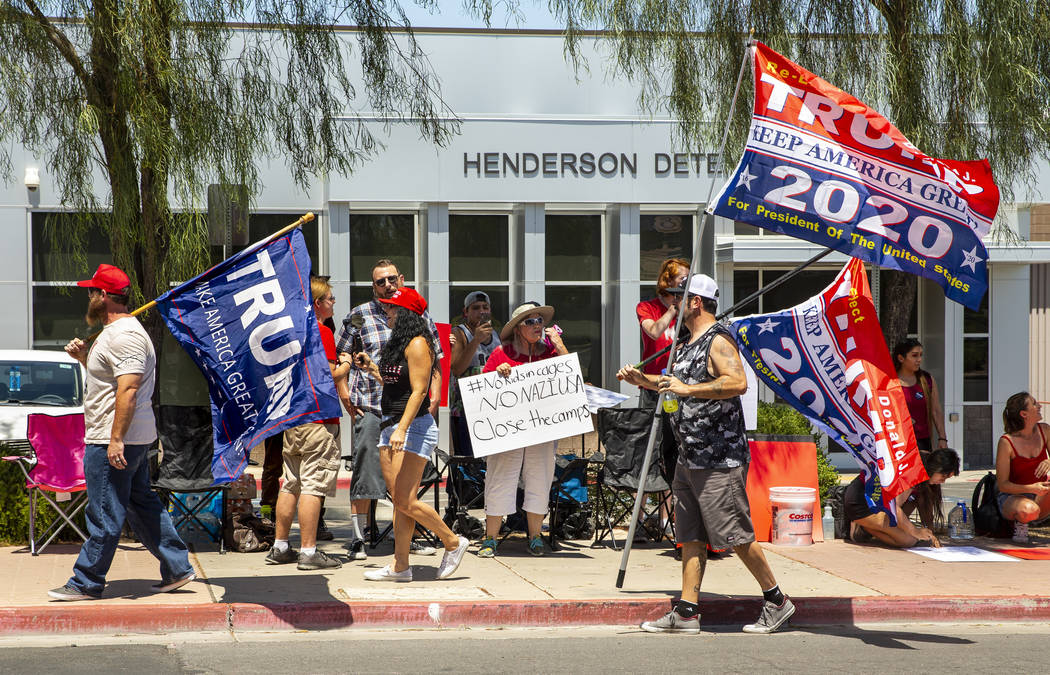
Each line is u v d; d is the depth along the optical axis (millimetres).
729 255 15797
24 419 11234
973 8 9742
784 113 7320
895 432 7836
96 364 6543
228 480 6742
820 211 7293
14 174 15141
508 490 8664
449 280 16344
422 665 5766
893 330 10484
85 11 8781
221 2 9453
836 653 6188
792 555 8852
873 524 9234
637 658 6004
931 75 10039
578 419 8633
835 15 10383
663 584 7574
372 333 8406
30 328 15391
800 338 8156
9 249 15289
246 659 5824
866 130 7352
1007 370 16891
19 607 6348
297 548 8812
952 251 7398
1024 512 9422
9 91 9242
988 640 6617
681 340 8773
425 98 11180
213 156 9328
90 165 9898
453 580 7625
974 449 16906
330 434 8016
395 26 10578
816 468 9664
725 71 10578
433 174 15773
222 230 9438
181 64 8984
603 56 16125
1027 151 10305
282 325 6801
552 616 6863
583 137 16000
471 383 8555
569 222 16547
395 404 7199
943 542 9539
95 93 8984
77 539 8914
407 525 7438
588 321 16562
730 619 7012
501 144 15867
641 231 16453
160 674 5469
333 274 15781
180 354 14539
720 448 6461
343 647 6172
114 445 6414
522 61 16078
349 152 10961
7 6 8992
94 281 6625
